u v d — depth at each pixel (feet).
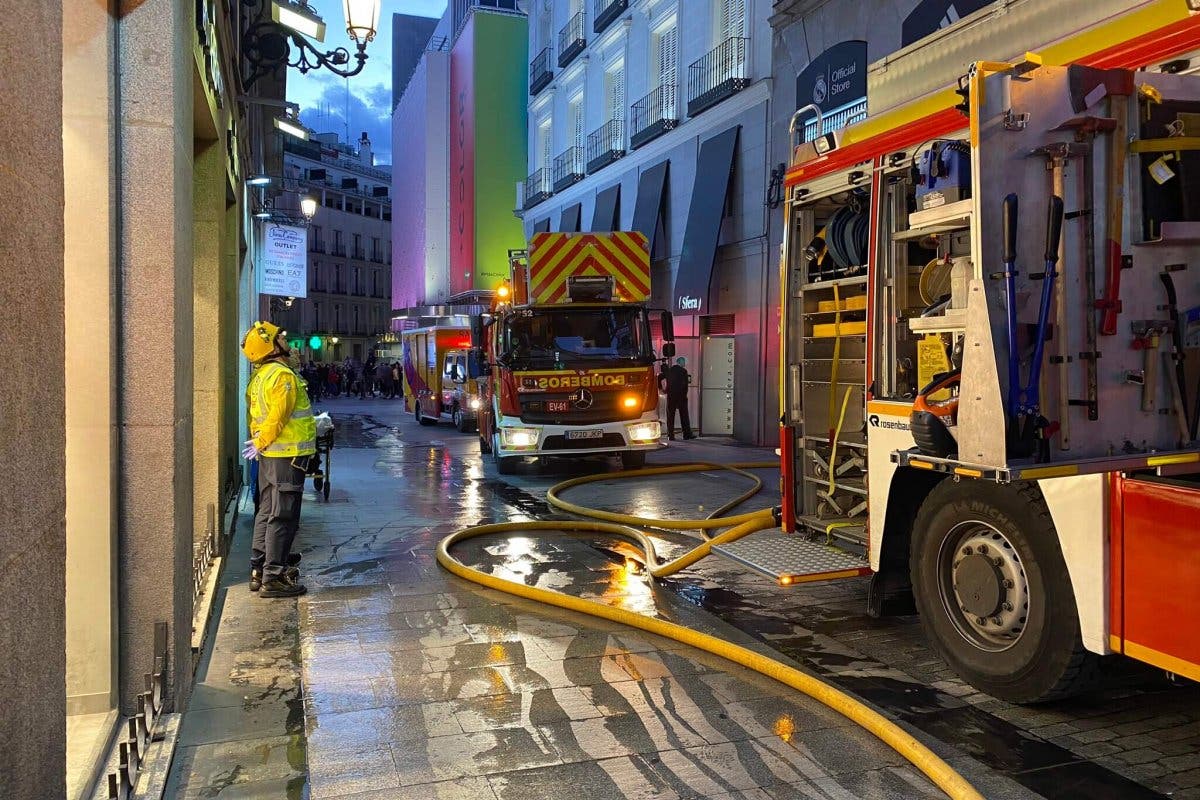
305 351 210.59
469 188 131.03
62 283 7.64
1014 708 14.53
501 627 19.22
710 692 15.39
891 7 48.26
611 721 14.14
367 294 238.68
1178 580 11.62
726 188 64.18
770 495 37.37
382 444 63.46
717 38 68.80
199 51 17.80
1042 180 13.00
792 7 56.34
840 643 18.13
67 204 12.50
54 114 7.45
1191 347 13.56
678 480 42.83
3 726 6.38
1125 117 13.12
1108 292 13.10
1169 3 13.15
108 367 12.72
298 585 21.99
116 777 10.37
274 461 21.42
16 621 6.62
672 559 25.95
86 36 12.47
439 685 15.72
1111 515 12.54
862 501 21.57
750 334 61.87
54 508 7.43
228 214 31.58
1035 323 12.98
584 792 11.79
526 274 44.86
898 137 17.48
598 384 42.78
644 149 78.95
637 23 81.56
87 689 12.74
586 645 18.01
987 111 12.63
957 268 14.32
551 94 107.24
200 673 16.30
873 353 18.16
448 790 11.85
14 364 6.55
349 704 14.84
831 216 21.95
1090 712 14.30
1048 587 13.52
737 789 11.87
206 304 23.88
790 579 18.13
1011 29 15.52
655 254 76.54
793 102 57.16
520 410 42.57
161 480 13.33
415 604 21.06
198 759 12.75
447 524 31.71
